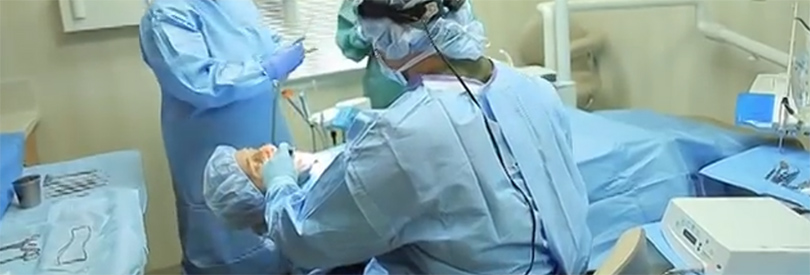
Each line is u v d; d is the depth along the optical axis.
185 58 2.20
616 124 2.37
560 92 2.57
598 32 3.20
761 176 1.91
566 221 1.43
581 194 1.50
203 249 2.54
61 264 1.41
